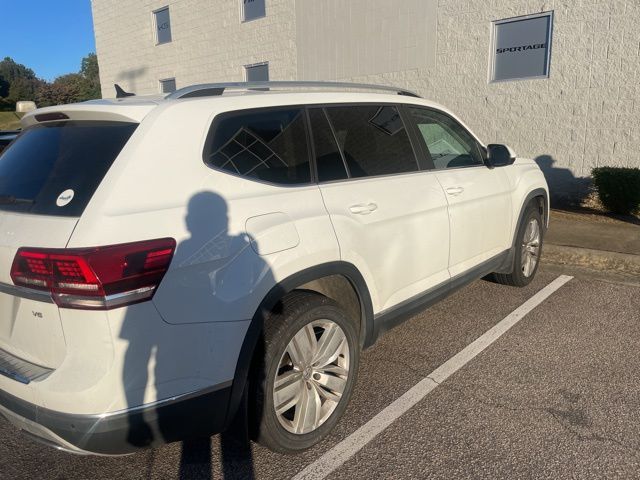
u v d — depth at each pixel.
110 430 2.19
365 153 3.42
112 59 18.97
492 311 4.72
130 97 3.14
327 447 2.94
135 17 17.47
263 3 13.24
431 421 3.12
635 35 7.84
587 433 2.96
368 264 3.19
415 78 10.42
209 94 2.86
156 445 2.38
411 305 3.61
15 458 2.95
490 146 4.55
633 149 8.15
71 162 2.50
